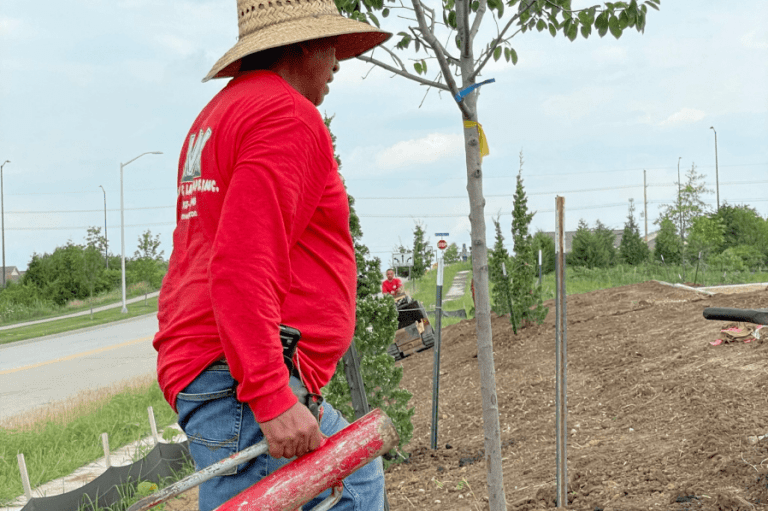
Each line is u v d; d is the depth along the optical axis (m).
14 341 29.77
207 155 1.57
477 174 3.17
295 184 1.48
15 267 88.88
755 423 4.61
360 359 6.18
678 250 28.09
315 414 1.54
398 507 5.06
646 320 10.58
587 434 5.73
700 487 3.71
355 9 3.52
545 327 12.27
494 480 3.26
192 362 1.57
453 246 74.44
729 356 6.85
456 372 10.71
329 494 1.67
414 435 7.49
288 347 1.54
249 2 1.77
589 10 3.33
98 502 5.70
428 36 2.91
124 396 11.08
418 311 13.20
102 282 57.75
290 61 1.81
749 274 23.25
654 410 5.87
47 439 8.47
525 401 7.68
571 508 3.92
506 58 3.67
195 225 1.61
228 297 1.38
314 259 1.65
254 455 1.46
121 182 43.16
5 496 6.48
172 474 6.52
